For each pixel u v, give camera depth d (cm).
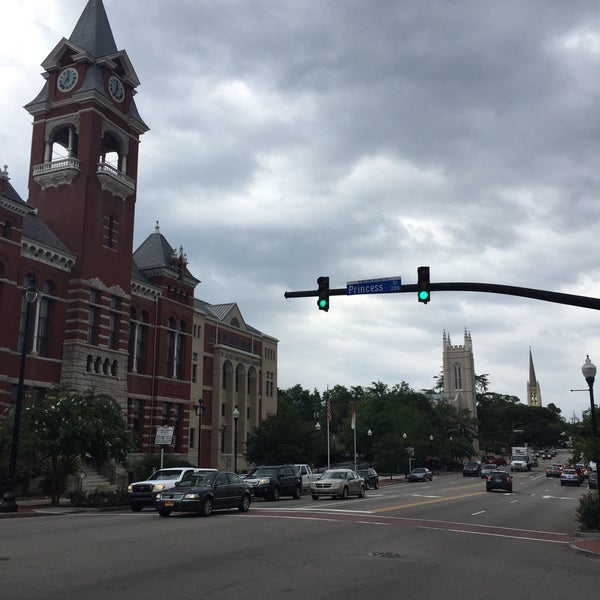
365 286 2070
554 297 1859
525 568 1283
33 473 3108
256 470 3409
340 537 1666
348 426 8750
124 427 3145
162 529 1750
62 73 4709
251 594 944
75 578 1021
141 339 5012
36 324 3991
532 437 16888
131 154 4938
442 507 2906
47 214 4484
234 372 6762
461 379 14925
